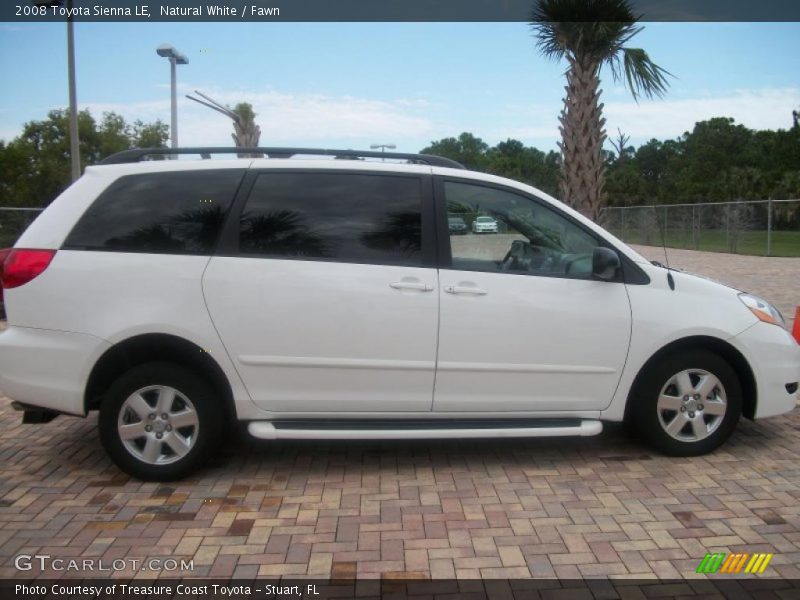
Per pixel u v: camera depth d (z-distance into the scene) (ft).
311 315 13.41
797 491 13.24
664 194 202.39
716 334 14.49
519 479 13.88
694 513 12.32
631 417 15.26
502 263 14.17
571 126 28.09
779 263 69.15
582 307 14.07
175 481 13.74
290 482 13.76
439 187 14.23
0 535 11.54
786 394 15.14
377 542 11.34
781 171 169.17
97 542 11.32
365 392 13.76
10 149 137.80
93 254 13.29
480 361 13.84
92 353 13.10
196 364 13.67
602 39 26.99
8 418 17.84
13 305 13.34
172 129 55.67
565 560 10.77
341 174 14.12
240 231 13.57
